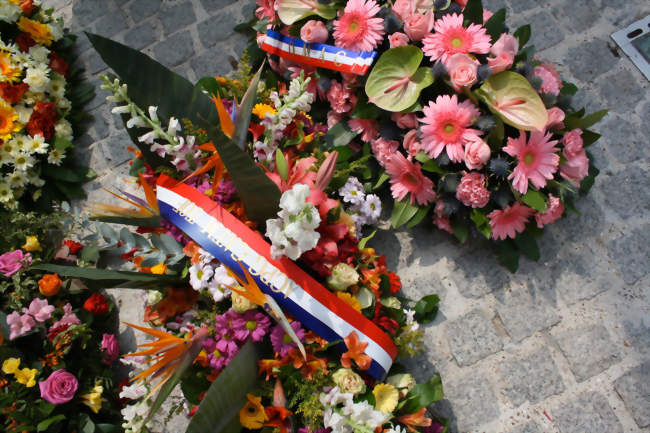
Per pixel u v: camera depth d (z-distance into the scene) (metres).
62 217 2.75
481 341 2.39
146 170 2.49
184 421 2.45
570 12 2.89
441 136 2.19
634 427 2.22
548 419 2.26
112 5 3.47
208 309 2.17
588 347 2.33
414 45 2.34
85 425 2.36
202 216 2.05
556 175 2.34
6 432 2.18
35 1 3.33
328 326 1.94
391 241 2.58
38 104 2.90
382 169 2.55
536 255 2.43
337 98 2.50
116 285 2.07
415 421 2.01
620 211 2.52
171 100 2.21
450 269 2.51
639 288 2.39
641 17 2.80
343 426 1.82
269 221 1.79
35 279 2.54
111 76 2.11
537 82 2.23
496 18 2.31
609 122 2.67
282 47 2.59
